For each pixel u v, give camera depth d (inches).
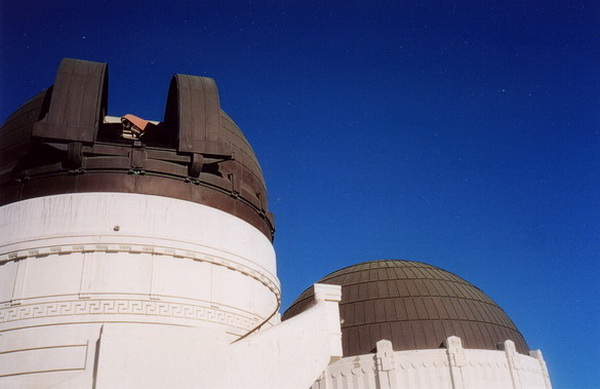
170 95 802.2
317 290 655.1
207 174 729.0
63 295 604.7
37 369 570.3
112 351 482.3
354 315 1320.1
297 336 585.3
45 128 629.0
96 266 624.1
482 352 1227.2
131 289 622.8
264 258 778.2
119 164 675.4
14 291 611.2
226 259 698.8
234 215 746.2
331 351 619.2
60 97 654.5
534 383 1284.4
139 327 500.7
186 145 687.1
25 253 628.7
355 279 1449.3
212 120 716.7
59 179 667.4
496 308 1427.2
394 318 1283.2
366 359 1203.2
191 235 679.7
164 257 653.3
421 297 1333.7
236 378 521.3
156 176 690.2
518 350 1328.7
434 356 1195.9
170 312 629.3
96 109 665.0
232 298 693.3
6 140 737.6
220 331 531.2
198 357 508.7
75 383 472.4
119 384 473.1
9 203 673.6
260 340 553.9
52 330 587.8
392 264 1499.8
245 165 812.6
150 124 819.4
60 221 643.5
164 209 674.8
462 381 1170.6
